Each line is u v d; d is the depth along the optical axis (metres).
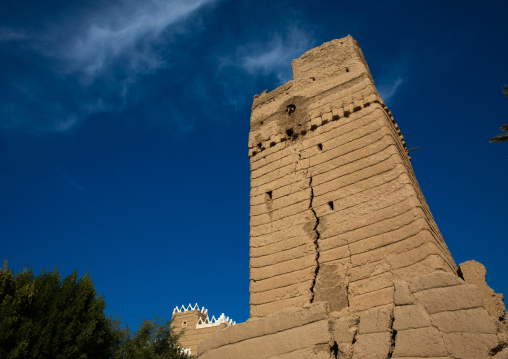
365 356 13.02
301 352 14.13
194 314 52.97
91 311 23.91
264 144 24.58
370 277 16.62
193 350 49.16
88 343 22.89
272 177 22.86
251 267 20.31
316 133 22.64
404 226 16.88
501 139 24.28
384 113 21.25
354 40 26.03
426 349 12.03
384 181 18.66
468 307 11.98
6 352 19.16
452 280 12.65
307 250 19.05
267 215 21.61
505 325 13.59
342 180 20.03
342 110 22.45
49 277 24.33
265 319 15.75
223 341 16.47
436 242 16.48
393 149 19.28
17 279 23.03
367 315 13.81
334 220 19.08
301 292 18.02
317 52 26.53
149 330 31.61
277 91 26.64
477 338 11.38
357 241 17.83
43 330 20.72
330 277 17.66
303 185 21.27
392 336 12.96
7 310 20.27
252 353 15.30
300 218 20.28
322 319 14.38
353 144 20.80
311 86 25.00
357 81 23.08
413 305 12.93
